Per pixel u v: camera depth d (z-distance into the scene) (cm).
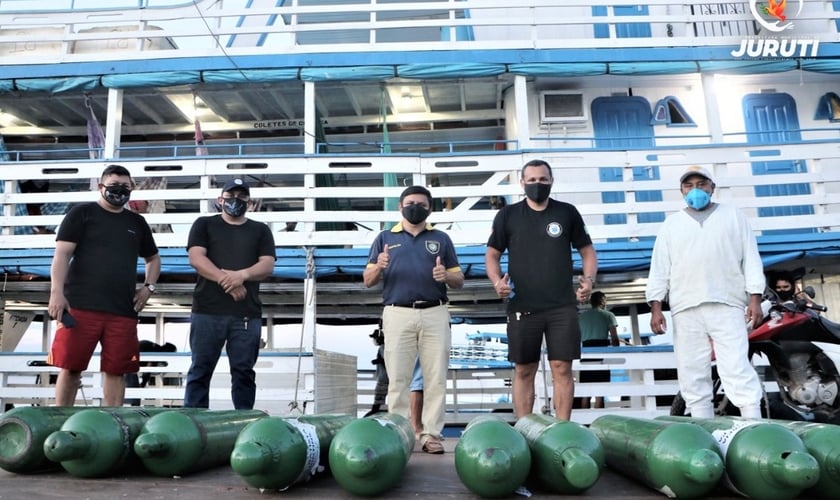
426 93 950
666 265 455
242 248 481
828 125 926
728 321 423
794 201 768
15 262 762
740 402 412
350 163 806
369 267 464
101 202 444
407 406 449
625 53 880
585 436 239
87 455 263
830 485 217
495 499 240
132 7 904
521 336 436
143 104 972
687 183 448
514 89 904
